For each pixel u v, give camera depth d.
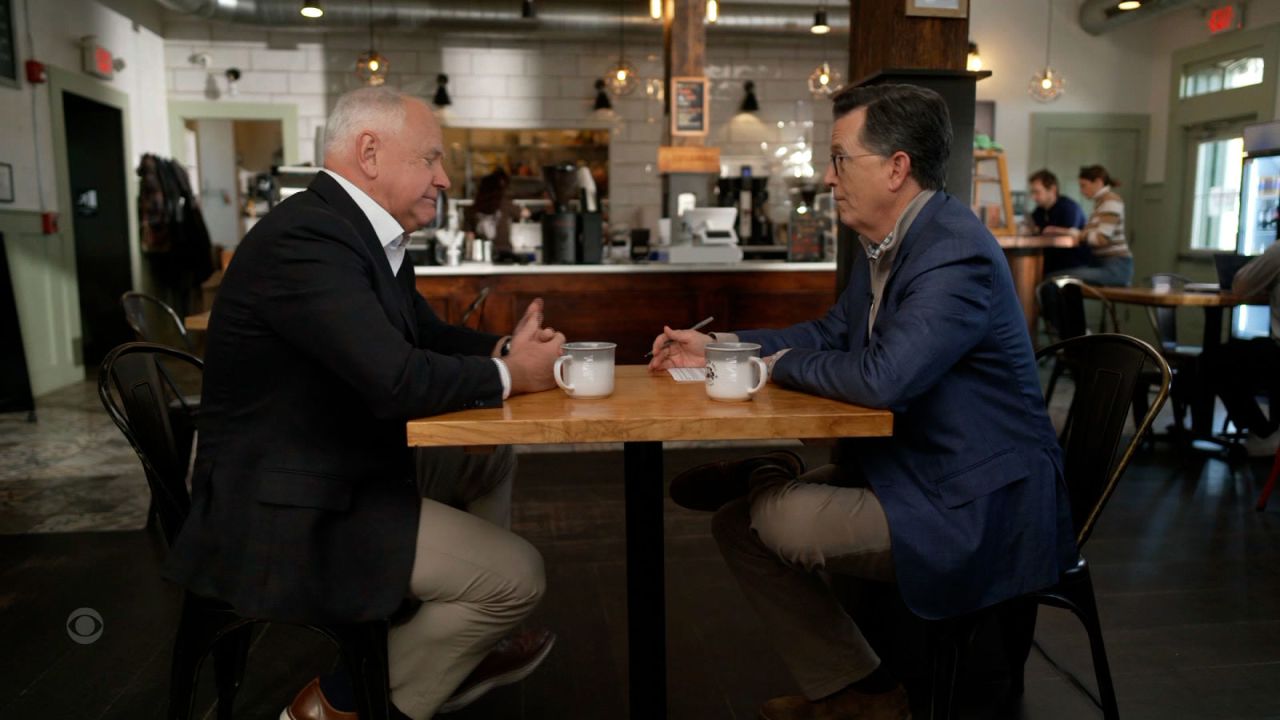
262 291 1.48
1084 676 2.26
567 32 8.49
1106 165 9.12
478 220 5.82
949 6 2.96
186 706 1.59
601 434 1.41
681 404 1.55
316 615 1.47
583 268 5.20
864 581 2.18
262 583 1.47
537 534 3.33
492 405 1.53
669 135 7.08
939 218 1.68
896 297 1.66
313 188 1.65
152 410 1.79
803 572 1.81
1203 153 8.34
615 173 9.79
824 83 8.06
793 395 1.66
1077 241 7.11
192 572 1.51
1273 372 4.25
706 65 9.84
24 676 2.26
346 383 1.54
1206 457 4.48
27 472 4.25
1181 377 4.49
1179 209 8.59
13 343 5.54
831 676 1.83
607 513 3.57
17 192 6.01
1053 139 9.06
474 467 2.07
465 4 8.20
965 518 1.60
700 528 3.39
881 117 1.69
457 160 9.98
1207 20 8.20
